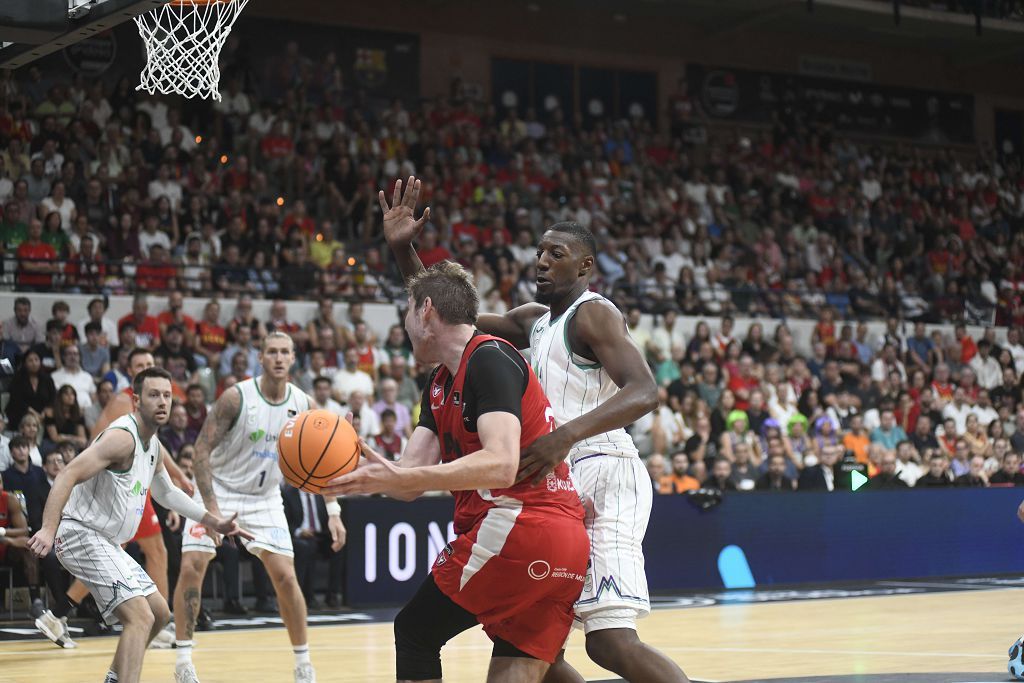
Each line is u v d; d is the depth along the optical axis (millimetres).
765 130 22438
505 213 16906
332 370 12406
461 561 3318
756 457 13055
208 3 7387
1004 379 16938
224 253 13938
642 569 3814
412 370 13102
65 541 4969
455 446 3371
